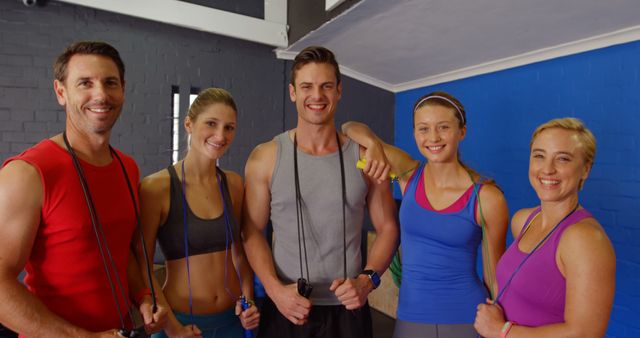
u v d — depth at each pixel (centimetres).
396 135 570
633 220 284
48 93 441
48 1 440
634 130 283
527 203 366
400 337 179
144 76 474
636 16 262
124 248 155
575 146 131
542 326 130
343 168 185
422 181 180
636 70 282
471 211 169
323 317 185
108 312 146
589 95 313
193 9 472
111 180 151
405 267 182
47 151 136
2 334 196
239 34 489
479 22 324
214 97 184
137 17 468
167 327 168
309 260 184
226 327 188
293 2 489
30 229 128
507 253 147
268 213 197
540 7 280
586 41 308
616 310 294
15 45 432
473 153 429
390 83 554
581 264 123
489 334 140
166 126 484
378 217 198
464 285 172
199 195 186
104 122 141
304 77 175
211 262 185
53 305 136
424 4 317
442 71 455
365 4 338
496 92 399
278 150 188
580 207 134
